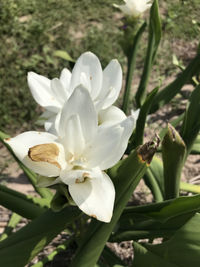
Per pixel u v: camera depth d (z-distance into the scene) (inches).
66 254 15.9
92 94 8.9
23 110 25.0
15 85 26.7
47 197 14.2
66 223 9.2
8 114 24.8
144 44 30.2
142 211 10.0
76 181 7.4
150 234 11.2
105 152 7.2
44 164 7.1
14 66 28.3
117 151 7.2
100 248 9.3
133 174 8.3
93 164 7.4
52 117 9.0
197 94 11.6
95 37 31.0
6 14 33.8
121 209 8.7
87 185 7.4
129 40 16.3
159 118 24.1
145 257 10.5
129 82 17.0
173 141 9.8
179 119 16.5
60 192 7.9
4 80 27.0
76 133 7.3
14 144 7.1
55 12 34.4
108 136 7.2
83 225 12.6
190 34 31.2
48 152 6.8
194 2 34.9
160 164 14.8
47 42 30.7
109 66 8.8
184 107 24.5
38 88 9.2
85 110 7.2
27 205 12.1
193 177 20.4
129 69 16.9
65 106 7.3
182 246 9.4
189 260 9.3
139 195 19.1
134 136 13.6
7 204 11.9
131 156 8.3
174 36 31.2
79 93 7.1
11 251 8.9
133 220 12.6
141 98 16.5
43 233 9.1
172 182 11.2
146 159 8.1
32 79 9.2
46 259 12.9
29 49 30.1
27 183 20.7
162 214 9.6
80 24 33.1
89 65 8.9
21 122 24.5
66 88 9.6
